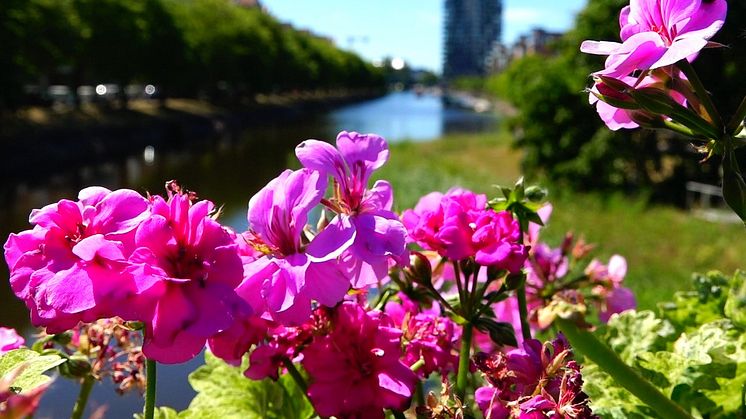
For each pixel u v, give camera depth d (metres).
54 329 0.20
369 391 0.23
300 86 21.77
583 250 0.36
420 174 6.12
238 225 3.40
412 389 0.24
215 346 0.23
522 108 5.64
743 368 0.29
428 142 10.08
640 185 5.06
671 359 0.30
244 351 0.23
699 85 0.23
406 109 23.84
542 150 5.44
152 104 12.34
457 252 0.26
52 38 8.00
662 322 0.34
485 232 0.25
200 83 13.82
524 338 0.28
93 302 0.19
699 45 0.21
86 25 9.31
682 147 5.00
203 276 0.20
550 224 3.84
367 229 0.23
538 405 0.21
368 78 32.78
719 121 0.22
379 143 0.25
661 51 0.22
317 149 0.24
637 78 0.23
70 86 10.93
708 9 0.22
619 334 0.33
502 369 0.23
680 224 3.94
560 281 0.36
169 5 12.20
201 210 0.21
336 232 0.23
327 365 0.24
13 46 6.94
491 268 0.26
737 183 0.22
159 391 0.69
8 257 0.21
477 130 14.46
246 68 15.48
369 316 0.24
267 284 0.22
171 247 0.20
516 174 6.75
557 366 0.22
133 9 10.08
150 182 6.46
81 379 0.27
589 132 5.26
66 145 7.64
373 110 22.50
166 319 0.19
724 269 2.97
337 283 0.22
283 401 0.30
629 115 0.24
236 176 7.16
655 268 2.97
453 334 0.30
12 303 2.77
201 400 0.30
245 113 14.63
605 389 0.30
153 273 0.19
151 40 10.84
